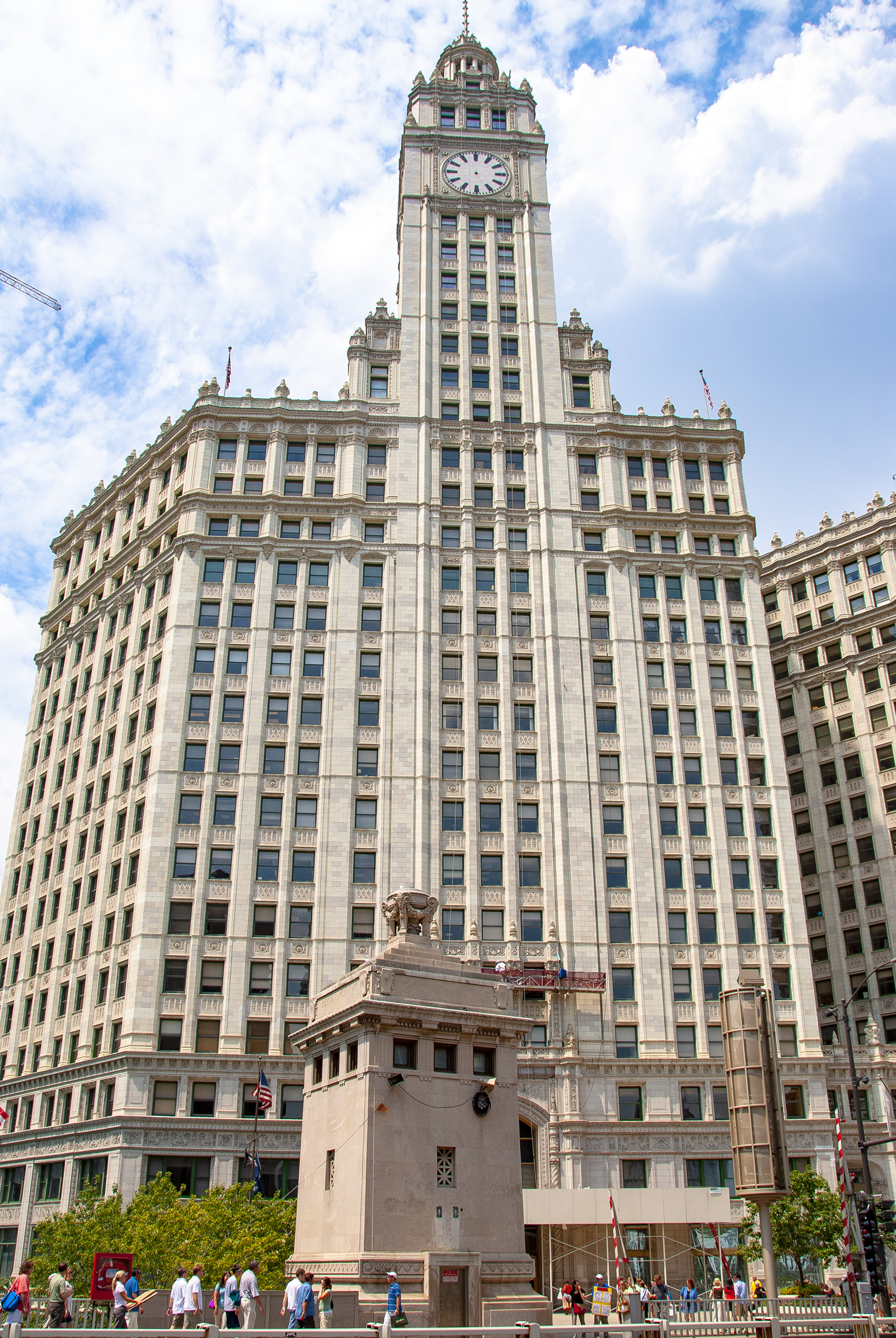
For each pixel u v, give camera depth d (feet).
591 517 266.36
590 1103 210.18
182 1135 199.41
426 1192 106.42
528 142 313.94
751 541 270.67
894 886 273.54
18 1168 229.04
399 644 247.70
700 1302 141.79
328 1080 118.11
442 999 116.67
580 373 285.43
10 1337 59.72
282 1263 131.03
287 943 218.18
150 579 265.34
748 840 240.32
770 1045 94.73
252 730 235.81
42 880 270.87
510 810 233.96
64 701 291.17
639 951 225.35
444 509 263.70
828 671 303.27
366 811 231.30
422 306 285.64
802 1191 174.60
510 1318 103.04
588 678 249.75
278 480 262.88
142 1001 211.00
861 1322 73.97
